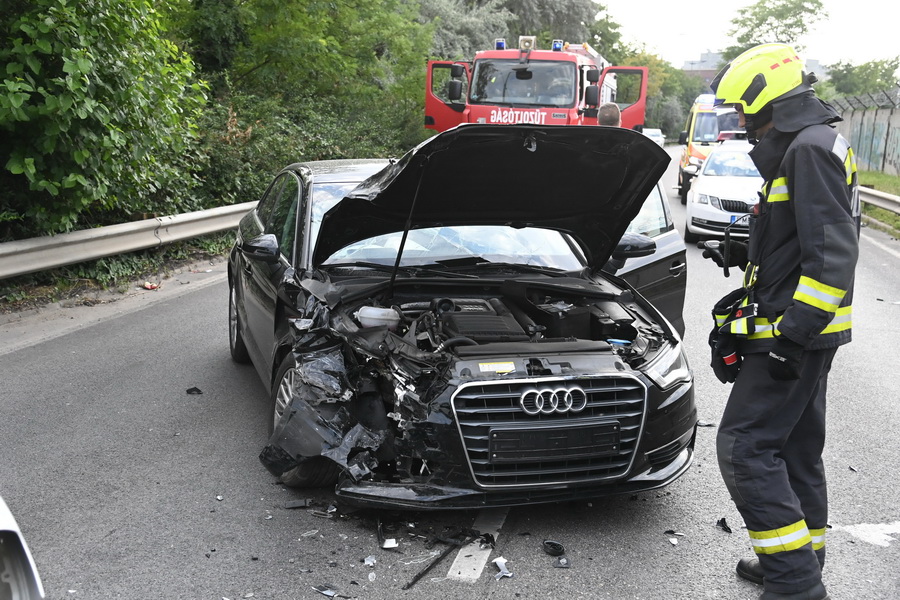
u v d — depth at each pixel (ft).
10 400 18.69
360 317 13.98
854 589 11.40
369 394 13.25
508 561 11.94
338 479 12.63
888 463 15.93
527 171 13.89
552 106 53.31
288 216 18.33
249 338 19.27
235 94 53.83
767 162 10.59
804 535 10.55
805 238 9.85
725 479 10.96
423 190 14.14
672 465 13.20
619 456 12.51
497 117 53.42
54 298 27.78
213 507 13.55
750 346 10.75
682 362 13.78
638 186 14.30
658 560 12.07
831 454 16.39
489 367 12.25
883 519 13.55
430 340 13.41
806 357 10.56
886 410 19.03
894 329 26.91
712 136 68.69
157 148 32.65
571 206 15.20
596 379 12.34
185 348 23.16
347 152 58.23
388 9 76.48
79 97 26.20
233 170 42.42
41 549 12.13
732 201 41.75
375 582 11.33
